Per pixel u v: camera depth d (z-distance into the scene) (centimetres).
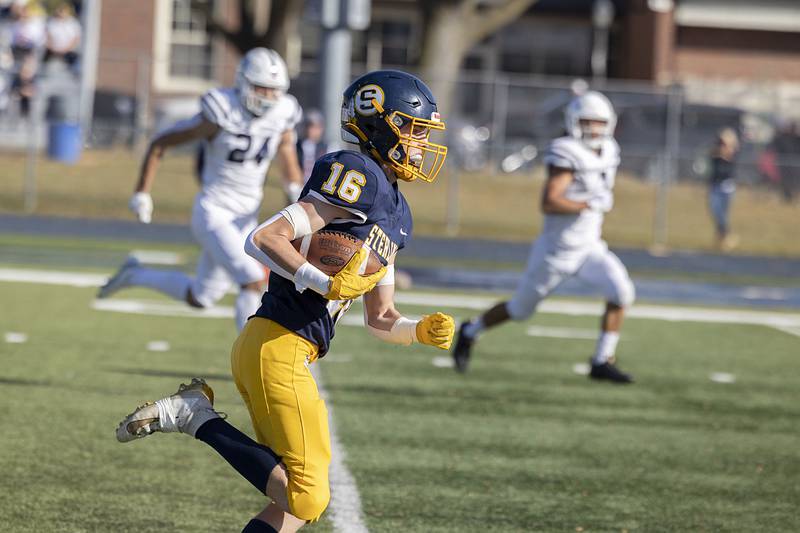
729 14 11269
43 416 2275
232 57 9594
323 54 4903
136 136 7044
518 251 5903
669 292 4894
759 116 8225
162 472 1950
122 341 3117
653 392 2853
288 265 1246
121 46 9450
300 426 1287
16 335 3117
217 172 2516
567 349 3416
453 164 6444
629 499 1930
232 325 3484
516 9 7925
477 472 2048
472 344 2922
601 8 10775
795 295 4969
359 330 3547
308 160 4669
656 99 8206
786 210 7400
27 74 7269
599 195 2836
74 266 4591
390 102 1320
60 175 6681
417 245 5850
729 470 2147
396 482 1956
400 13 11100
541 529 1745
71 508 1736
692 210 7125
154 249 5303
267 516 1319
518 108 8000
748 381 3048
